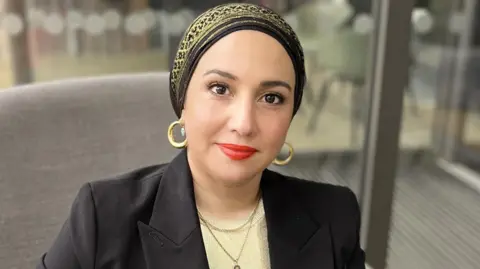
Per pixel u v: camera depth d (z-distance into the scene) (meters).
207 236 0.67
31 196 0.84
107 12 2.50
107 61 2.52
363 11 2.30
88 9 2.50
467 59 2.90
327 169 2.49
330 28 2.50
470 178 2.65
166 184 0.67
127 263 0.63
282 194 0.71
